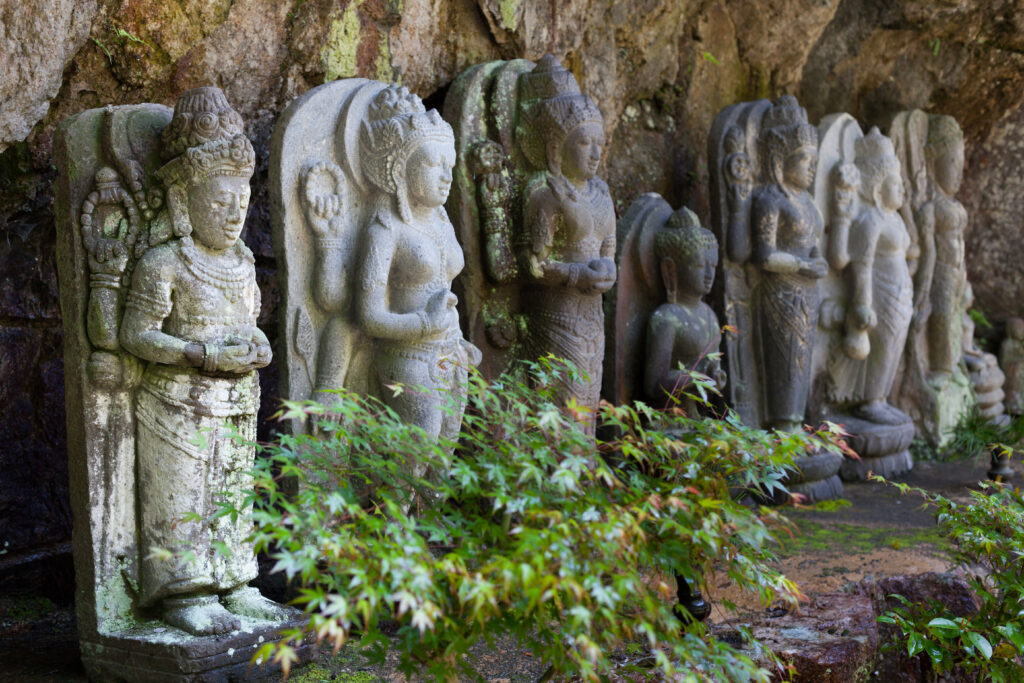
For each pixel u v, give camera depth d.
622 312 5.17
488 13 4.76
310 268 3.79
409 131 3.76
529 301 4.64
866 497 5.80
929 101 7.25
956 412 6.87
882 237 6.14
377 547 2.16
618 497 2.53
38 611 4.01
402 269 3.82
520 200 4.55
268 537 2.18
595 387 4.66
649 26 5.65
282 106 4.43
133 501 3.33
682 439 2.75
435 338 3.83
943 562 4.59
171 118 3.44
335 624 1.99
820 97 6.96
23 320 4.15
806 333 5.59
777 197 5.54
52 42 3.38
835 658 3.52
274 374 4.79
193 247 3.29
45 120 3.88
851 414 6.33
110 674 3.25
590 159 4.51
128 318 3.23
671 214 5.32
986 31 6.89
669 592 2.28
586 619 2.10
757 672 2.38
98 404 3.26
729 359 5.55
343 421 3.70
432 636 2.31
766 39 6.43
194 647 3.12
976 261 8.05
